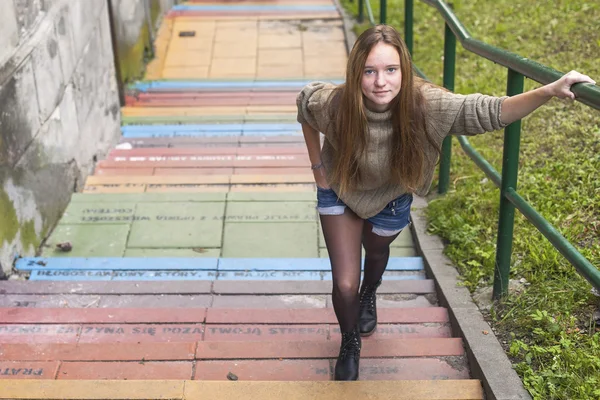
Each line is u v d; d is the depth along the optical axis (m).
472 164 5.39
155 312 3.82
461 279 4.04
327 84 2.88
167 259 4.62
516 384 3.02
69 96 5.43
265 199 5.44
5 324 3.74
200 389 3.05
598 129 5.21
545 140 5.31
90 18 6.11
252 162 6.19
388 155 2.80
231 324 3.75
